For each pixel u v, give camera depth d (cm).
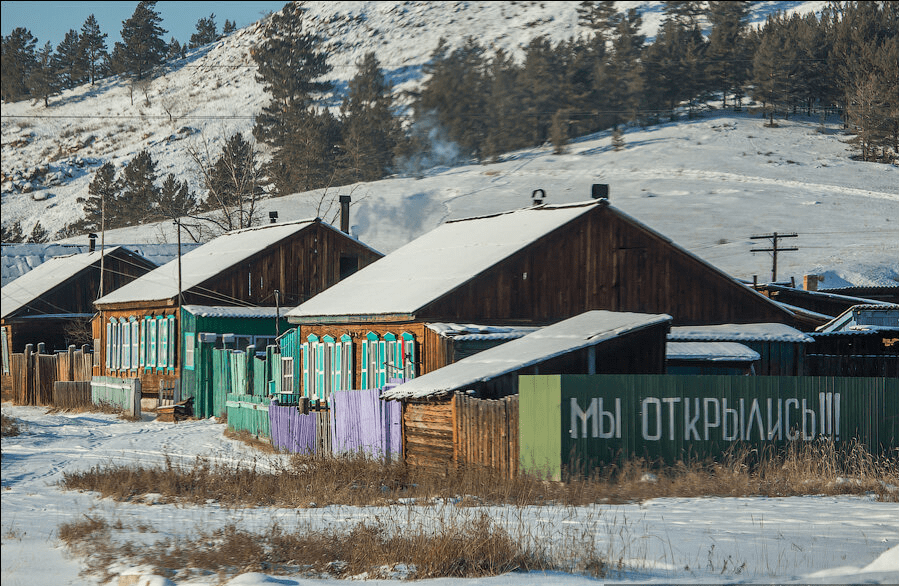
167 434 6231
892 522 2472
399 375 5825
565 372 4056
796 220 16388
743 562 1936
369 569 2048
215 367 7425
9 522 2827
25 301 10625
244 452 5131
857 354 6425
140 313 8725
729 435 3588
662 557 2022
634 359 4172
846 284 13012
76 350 10038
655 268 6362
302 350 6862
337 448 4678
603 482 3309
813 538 2217
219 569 2105
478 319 5809
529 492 3080
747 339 5978
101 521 2738
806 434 3700
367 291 6562
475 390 3894
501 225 6894
